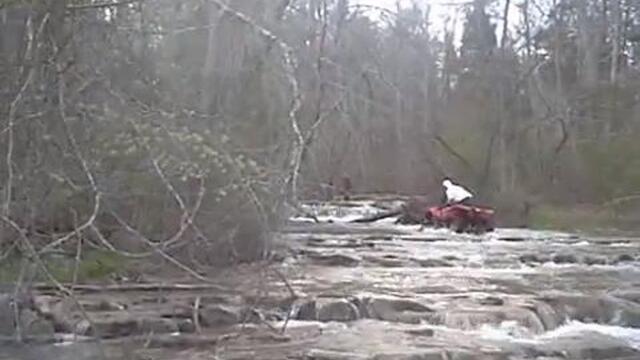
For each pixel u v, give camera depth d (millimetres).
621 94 48281
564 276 18938
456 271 19359
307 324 12719
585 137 46062
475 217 32625
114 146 7602
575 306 14695
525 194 43438
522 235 32000
